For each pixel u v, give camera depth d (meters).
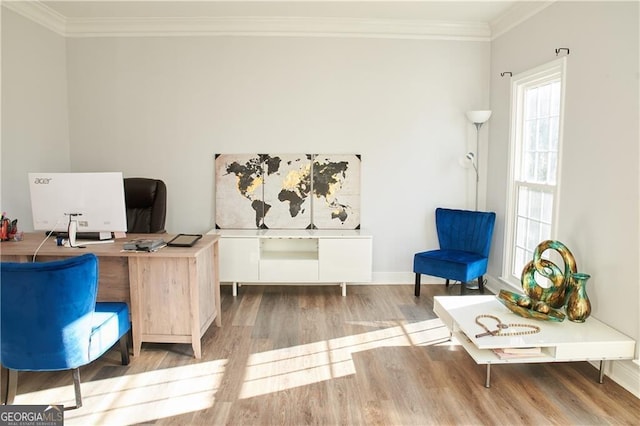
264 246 4.76
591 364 2.98
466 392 2.62
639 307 2.58
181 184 4.72
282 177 4.70
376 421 2.33
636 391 2.59
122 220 3.05
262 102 4.64
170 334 3.04
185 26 4.53
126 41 4.57
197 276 2.99
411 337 3.43
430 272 4.27
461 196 4.79
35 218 3.05
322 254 4.35
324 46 4.60
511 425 2.30
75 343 2.33
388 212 4.78
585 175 3.06
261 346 3.25
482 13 4.25
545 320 2.91
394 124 4.70
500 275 4.44
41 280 2.16
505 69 4.32
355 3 4.03
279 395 2.58
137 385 2.69
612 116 2.79
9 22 3.79
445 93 4.68
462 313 3.05
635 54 2.59
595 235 2.96
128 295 3.04
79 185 3.00
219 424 2.30
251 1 3.99
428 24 4.53
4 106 3.75
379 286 4.79
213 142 4.68
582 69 3.10
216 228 4.73
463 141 4.73
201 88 4.62
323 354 3.12
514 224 4.23
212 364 2.96
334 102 4.66
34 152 4.14
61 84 4.55
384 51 4.62
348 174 4.71
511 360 2.59
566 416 2.38
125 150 4.69
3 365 2.33
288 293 4.54
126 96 4.63
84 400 2.52
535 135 3.94
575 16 3.18
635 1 2.59
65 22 4.47
